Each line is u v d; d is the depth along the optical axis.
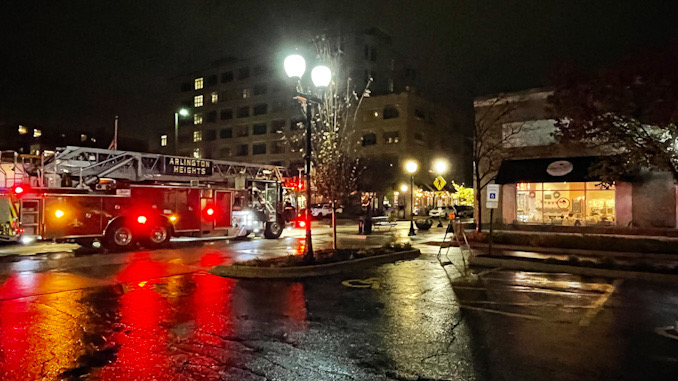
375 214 52.25
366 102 59.19
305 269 12.30
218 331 7.25
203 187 20.70
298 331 7.23
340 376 5.43
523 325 7.51
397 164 56.56
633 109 13.05
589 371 5.52
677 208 21.56
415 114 58.66
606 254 16.45
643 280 11.49
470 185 70.12
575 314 8.20
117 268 13.60
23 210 16.09
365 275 12.37
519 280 11.59
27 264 14.41
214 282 11.40
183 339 6.84
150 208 18.88
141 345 6.57
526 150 24.94
